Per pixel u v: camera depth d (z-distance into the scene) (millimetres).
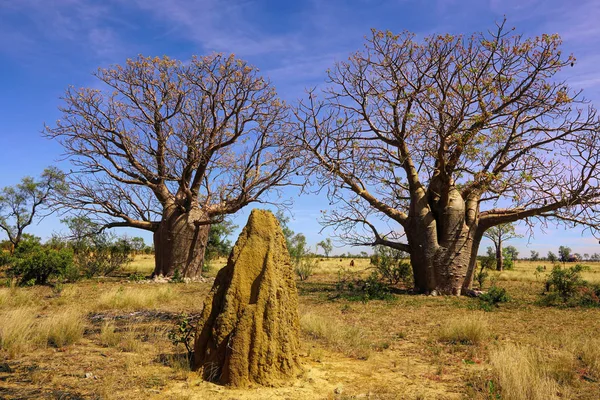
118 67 21438
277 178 22562
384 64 16625
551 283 17797
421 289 17078
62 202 21609
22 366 5578
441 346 7496
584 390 4984
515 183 15789
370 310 12305
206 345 5363
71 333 7125
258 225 5684
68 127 21250
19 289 15062
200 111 21484
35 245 23516
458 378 5508
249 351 4965
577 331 9164
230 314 5203
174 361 5621
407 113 16375
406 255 21688
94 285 18172
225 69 21000
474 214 17094
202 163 21891
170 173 21750
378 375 5613
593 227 15414
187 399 4391
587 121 14805
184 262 21984
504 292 15219
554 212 16406
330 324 8422
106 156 21656
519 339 8148
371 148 17578
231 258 5566
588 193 15094
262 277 5219
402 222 17828
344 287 18125
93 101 21422
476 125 15242
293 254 26062
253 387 4793
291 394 4652
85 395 4484
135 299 11969
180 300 13297
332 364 6055
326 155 17922
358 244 18844
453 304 13789
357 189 18234
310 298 15211
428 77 16219
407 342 7934
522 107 15180
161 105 22016
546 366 5621
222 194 23469
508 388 4602
